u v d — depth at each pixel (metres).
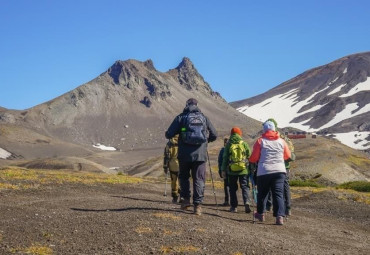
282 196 12.48
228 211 15.02
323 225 13.91
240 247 8.96
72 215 11.30
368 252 10.48
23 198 14.95
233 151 14.71
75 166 78.81
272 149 12.28
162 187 24.94
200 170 12.10
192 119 11.81
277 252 8.96
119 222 10.38
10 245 8.28
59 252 8.01
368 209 18.41
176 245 8.71
